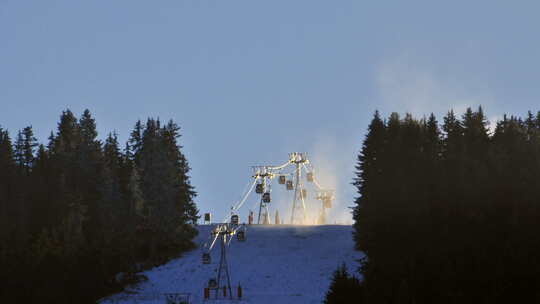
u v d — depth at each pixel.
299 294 166.38
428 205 174.12
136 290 173.12
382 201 183.25
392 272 139.62
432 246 151.38
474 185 180.62
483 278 130.00
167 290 174.25
